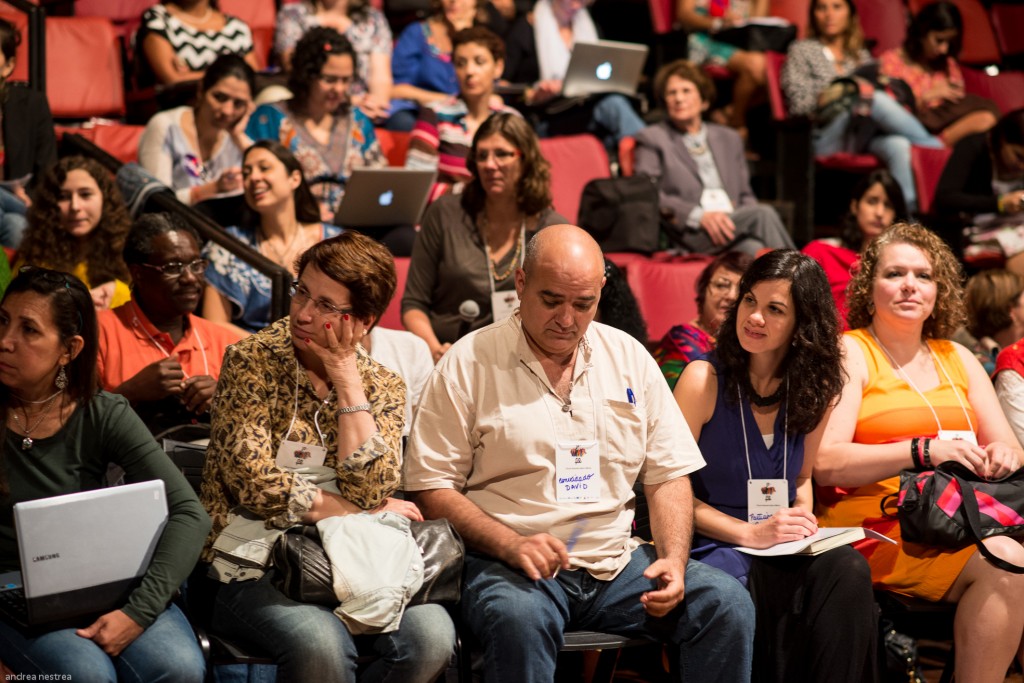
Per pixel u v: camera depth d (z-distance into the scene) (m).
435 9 9.19
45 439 3.52
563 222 5.73
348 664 3.43
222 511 3.65
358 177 6.33
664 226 7.76
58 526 3.24
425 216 5.76
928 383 4.68
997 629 4.14
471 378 3.85
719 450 4.25
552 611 3.65
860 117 8.83
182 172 6.99
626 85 8.77
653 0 10.03
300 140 7.16
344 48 7.16
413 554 3.54
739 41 9.51
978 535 4.15
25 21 7.66
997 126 8.36
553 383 3.87
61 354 3.49
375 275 3.62
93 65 8.05
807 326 4.14
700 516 4.19
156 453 3.58
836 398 4.34
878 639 4.11
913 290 4.59
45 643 3.26
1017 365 4.92
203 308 5.82
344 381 3.64
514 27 9.54
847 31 9.59
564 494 3.80
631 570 3.87
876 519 4.44
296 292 3.66
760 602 4.05
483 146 5.50
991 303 6.45
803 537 4.04
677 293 7.12
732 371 4.23
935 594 4.31
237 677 3.98
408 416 4.71
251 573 3.57
